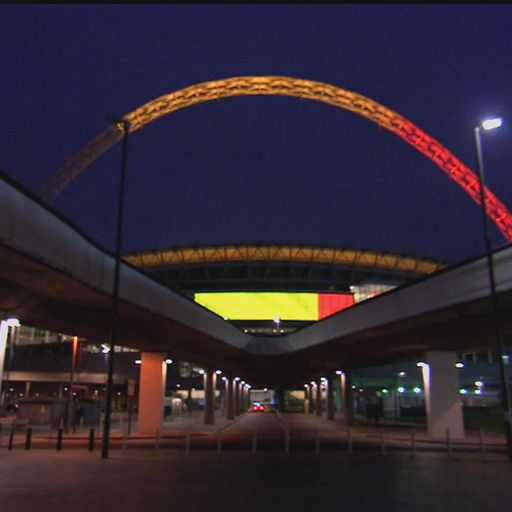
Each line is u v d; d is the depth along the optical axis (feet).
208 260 559.38
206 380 227.61
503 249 87.86
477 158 94.07
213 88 377.91
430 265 587.27
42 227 70.79
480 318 110.42
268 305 492.95
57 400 187.52
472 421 205.46
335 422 250.98
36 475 65.05
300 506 46.73
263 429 189.37
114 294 89.76
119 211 93.81
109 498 49.65
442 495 53.26
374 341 153.69
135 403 342.64
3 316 93.91
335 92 379.14
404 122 380.78
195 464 78.95
